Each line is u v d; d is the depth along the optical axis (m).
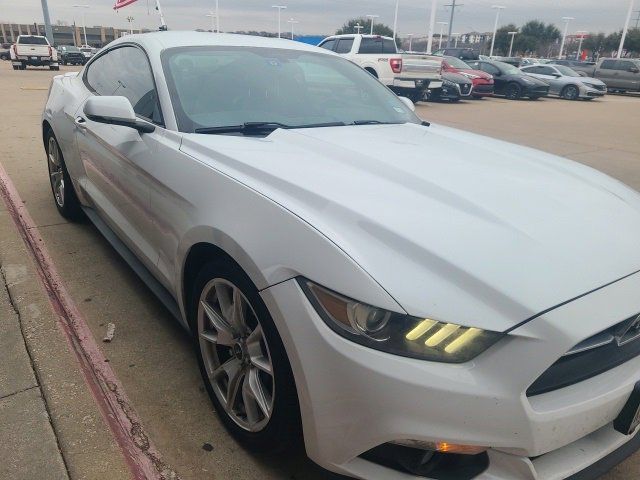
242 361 2.07
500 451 1.56
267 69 3.14
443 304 1.53
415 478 1.61
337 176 2.05
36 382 2.41
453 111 15.89
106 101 2.58
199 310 2.24
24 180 5.66
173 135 2.54
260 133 2.65
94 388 2.42
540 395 1.57
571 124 13.45
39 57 27.70
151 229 2.65
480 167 2.34
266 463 2.09
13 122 9.44
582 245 1.79
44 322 2.89
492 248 1.67
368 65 15.75
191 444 2.17
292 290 1.69
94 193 3.55
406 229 1.70
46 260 3.76
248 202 1.95
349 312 1.58
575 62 31.62
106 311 3.15
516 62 35.28
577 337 1.51
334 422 1.63
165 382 2.55
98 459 2.00
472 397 1.48
